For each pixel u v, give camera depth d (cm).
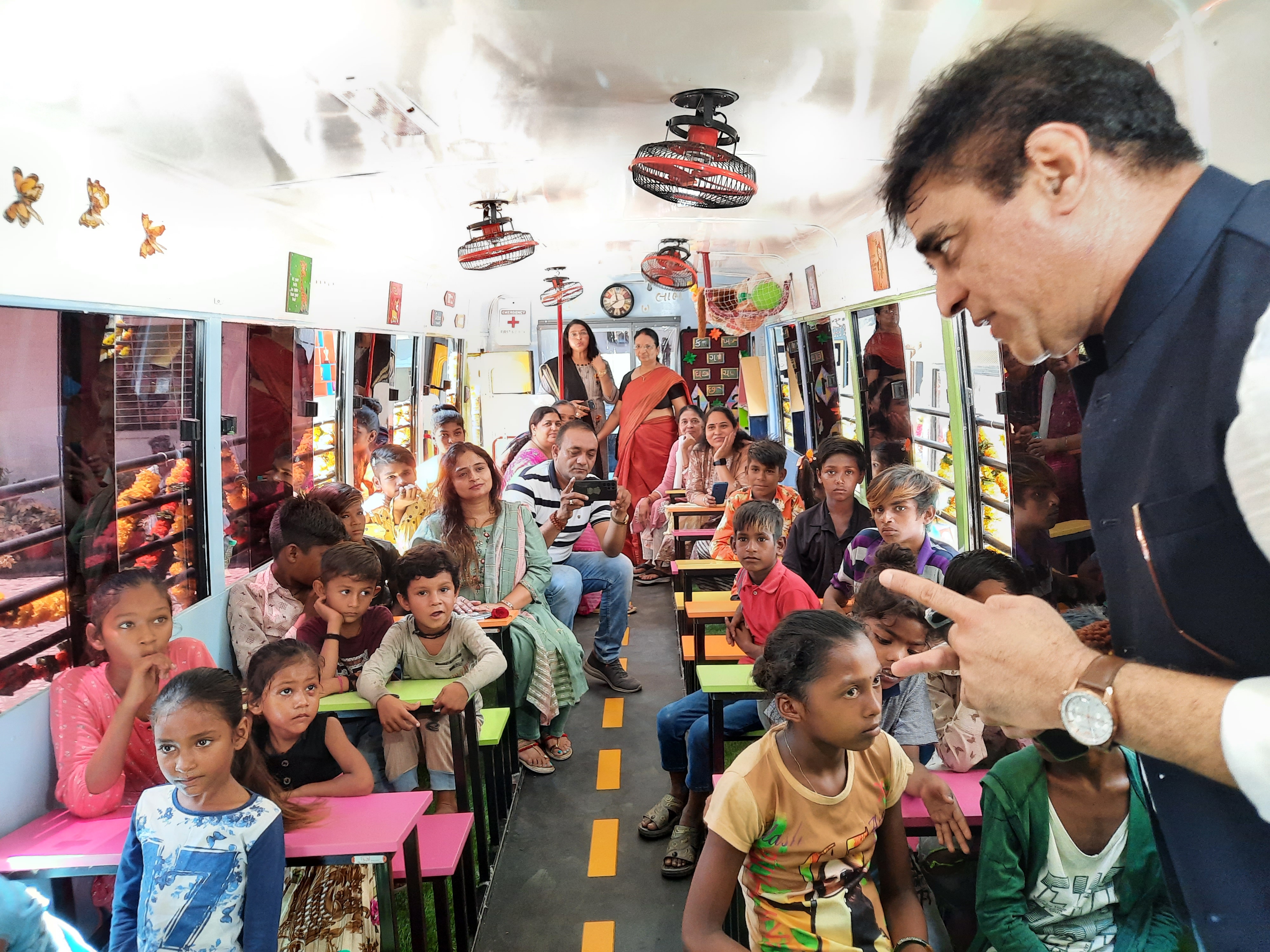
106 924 272
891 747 199
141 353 332
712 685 296
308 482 516
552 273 880
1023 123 90
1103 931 198
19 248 252
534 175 403
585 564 570
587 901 328
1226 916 95
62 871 235
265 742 280
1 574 257
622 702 539
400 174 381
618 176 417
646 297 1067
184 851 200
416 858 244
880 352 512
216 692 203
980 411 368
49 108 249
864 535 391
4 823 255
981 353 360
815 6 215
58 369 281
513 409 952
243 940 202
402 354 694
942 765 251
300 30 219
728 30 233
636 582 851
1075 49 92
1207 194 87
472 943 301
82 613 294
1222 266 84
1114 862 194
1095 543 109
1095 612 289
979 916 200
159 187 325
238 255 400
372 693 318
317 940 237
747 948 212
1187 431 87
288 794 249
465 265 509
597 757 459
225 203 379
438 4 209
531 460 638
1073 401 283
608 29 228
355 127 309
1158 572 93
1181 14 178
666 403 948
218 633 403
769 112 312
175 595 366
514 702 425
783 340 828
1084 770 191
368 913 246
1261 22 161
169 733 198
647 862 355
